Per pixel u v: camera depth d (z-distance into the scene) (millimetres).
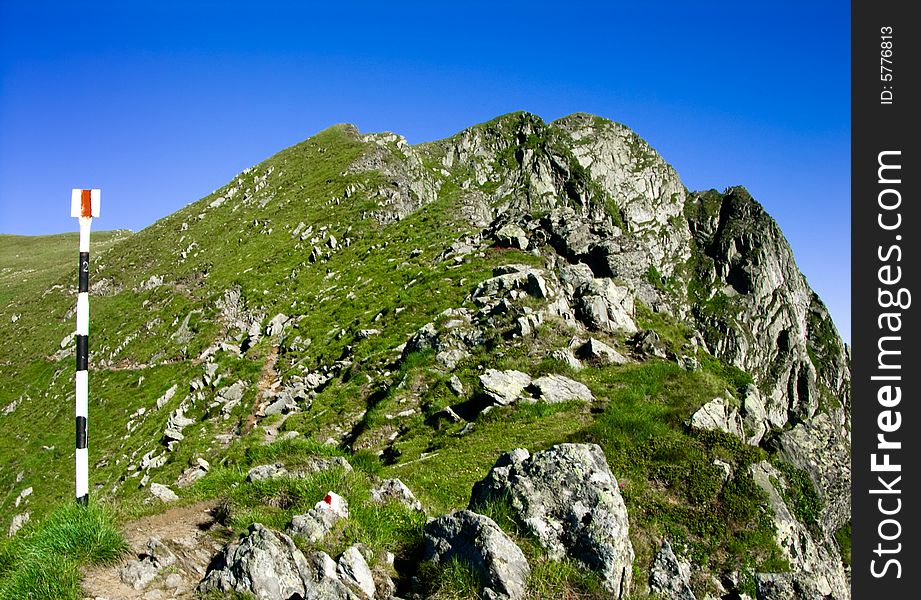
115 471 35625
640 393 21500
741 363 151750
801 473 17234
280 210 78938
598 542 9250
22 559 8703
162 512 11344
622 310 29891
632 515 14469
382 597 8766
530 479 10211
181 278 67500
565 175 176375
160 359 52250
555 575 8883
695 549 13992
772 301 166750
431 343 27156
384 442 21906
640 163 193250
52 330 67812
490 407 21234
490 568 8523
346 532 9859
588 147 186875
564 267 34625
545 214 43062
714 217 186375
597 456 10555
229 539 9992
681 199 192500
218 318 55094
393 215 67438
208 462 28531
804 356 157875
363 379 28500
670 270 169875
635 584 12148
